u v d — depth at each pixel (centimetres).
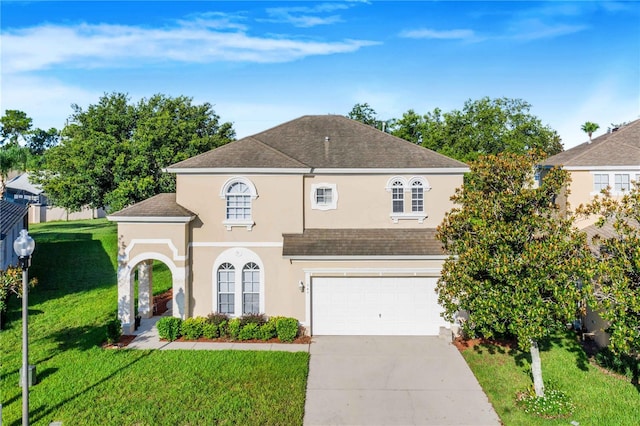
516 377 1496
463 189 1477
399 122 4891
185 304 1970
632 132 2856
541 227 1271
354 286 1966
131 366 1555
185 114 4347
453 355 1716
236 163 2045
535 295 1198
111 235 3831
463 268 1330
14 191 5644
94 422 1188
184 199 2044
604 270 1087
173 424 1183
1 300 1409
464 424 1222
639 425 1167
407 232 2100
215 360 1622
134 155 3544
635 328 1060
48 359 1616
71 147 3744
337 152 2220
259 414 1243
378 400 1358
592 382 1433
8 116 8500
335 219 2134
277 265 2047
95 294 2458
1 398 1316
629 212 1172
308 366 1606
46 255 3262
